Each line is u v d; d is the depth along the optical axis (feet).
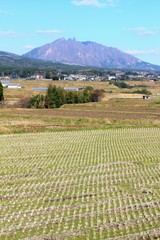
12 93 493.36
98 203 81.61
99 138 175.42
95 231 66.39
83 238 63.72
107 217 72.95
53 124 221.66
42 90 562.66
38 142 165.17
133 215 73.82
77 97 399.85
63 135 185.26
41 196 87.20
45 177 105.19
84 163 123.24
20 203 82.07
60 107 342.64
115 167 117.29
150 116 255.09
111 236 64.34
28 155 136.98
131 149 147.74
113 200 83.66
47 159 129.70
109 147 152.46
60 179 102.94
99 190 91.76
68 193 89.40
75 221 71.10
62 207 79.15
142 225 68.80
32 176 106.52
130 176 106.01
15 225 69.31
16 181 101.09
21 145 157.89
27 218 72.84
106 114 267.39
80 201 83.15
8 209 78.13
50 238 63.87
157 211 76.02
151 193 89.25
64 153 140.46
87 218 72.59
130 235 64.49
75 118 240.73
